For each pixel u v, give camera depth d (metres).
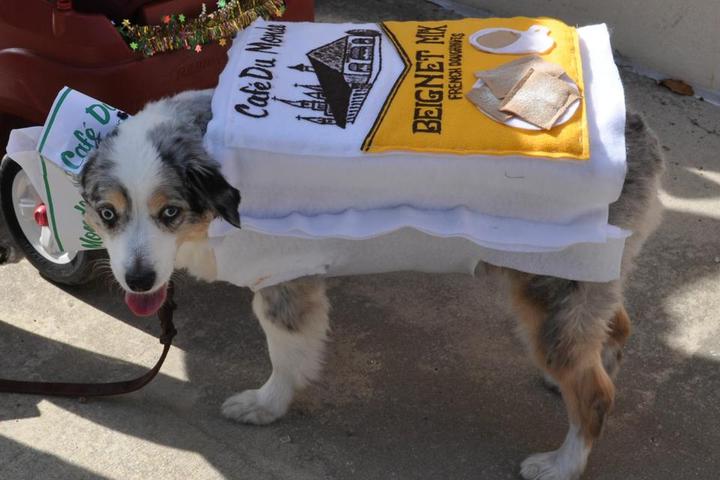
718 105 1.99
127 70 1.43
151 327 1.52
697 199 1.75
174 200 1.14
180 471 1.28
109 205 1.14
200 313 1.54
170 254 1.16
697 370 1.44
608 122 1.14
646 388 1.41
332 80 1.21
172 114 1.20
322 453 1.31
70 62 1.43
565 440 1.29
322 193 1.18
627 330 1.35
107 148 1.15
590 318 1.20
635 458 1.31
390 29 1.30
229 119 1.16
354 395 1.41
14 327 1.51
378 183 1.16
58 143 1.22
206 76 1.51
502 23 1.29
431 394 1.41
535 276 1.21
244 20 1.50
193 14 1.48
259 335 1.51
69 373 1.43
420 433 1.35
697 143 1.88
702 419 1.36
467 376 1.44
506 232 1.16
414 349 1.48
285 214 1.20
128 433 1.34
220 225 1.19
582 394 1.24
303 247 1.21
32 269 1.62
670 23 2.00
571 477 1.27
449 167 1.14
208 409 1.38
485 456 1.32
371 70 1.22
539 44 1.23
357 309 1.55
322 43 1.27
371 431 1.35
